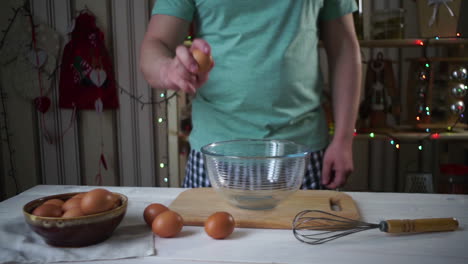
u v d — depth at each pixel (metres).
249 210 0.77
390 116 2.22
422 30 1.84
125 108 2.40
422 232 0.68
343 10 1.14
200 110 1.13
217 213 0.67
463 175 1.93
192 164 1.17
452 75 1.85
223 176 0.74
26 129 2.43
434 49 2.22
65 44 2.33
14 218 0.75
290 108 1.09
